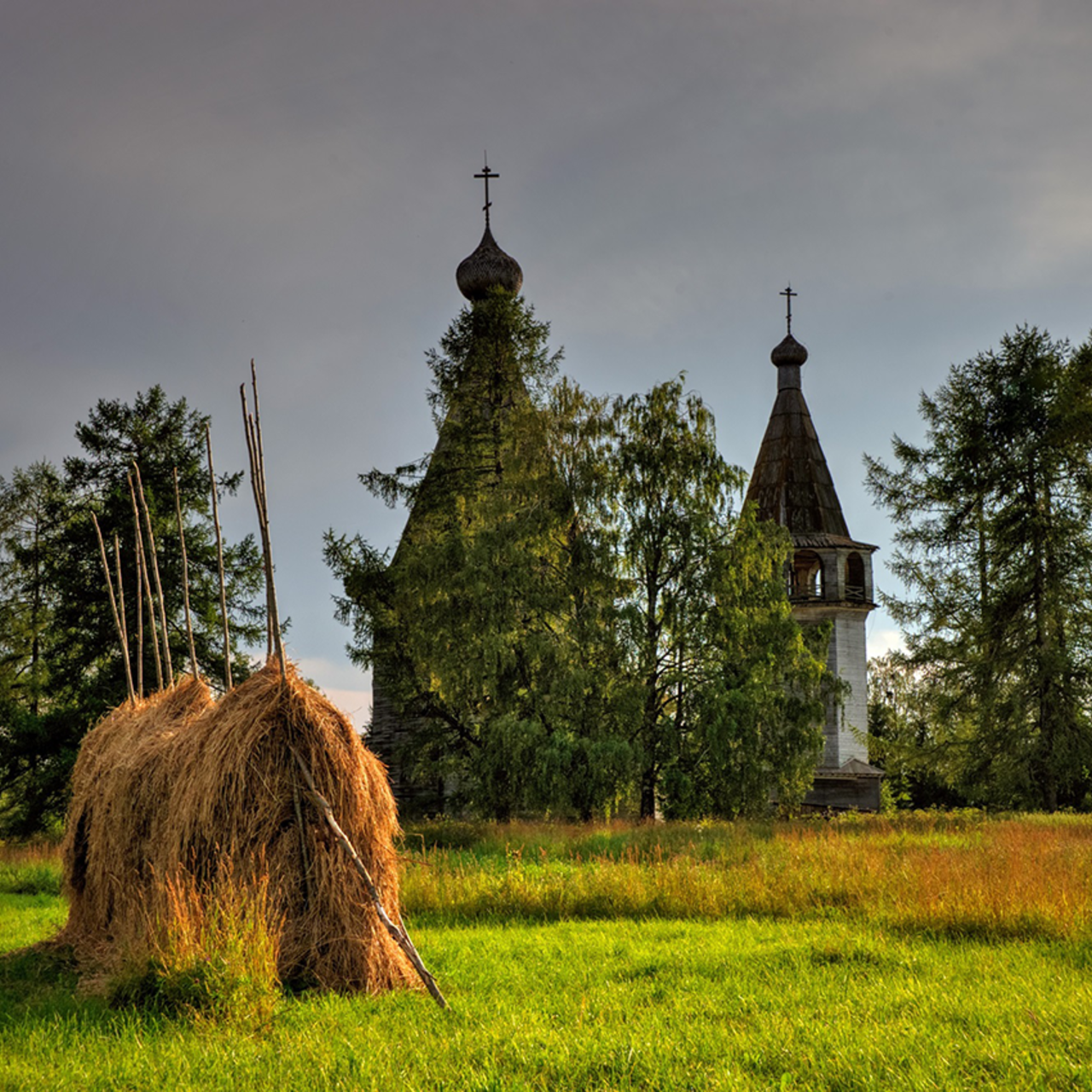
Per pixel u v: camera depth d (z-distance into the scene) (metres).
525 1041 6.54
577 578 32.47
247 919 8.14
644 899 13.49
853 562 49.88
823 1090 5.56
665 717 32.50
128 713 12.00
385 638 36.38
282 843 8.93
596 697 31.00
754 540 33.12
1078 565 36.69
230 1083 5.86
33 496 43.44
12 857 24.31
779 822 27.25
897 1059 6.01
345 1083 5.77
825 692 33.56
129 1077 6.06
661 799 32.34
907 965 8.89
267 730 9.09
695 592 32.53
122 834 10.21
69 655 37.16
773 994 7.86
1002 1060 5.90
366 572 36.31
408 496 37.78
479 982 8.73
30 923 13.63
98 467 38.50
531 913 13.55
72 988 8.95
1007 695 37.19
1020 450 38.38
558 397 34.56
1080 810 38.81
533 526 32.34
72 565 36.69
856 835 21.92
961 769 39.00
